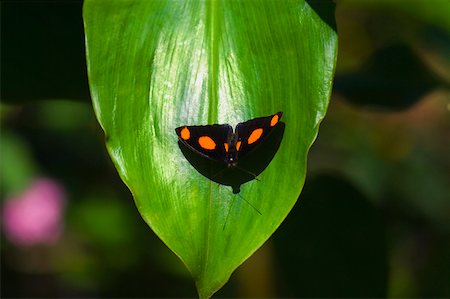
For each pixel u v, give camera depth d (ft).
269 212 3.20
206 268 3.17
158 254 6.48
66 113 7.14
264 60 3.29
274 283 5.06
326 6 3.28
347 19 5.32
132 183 3.20
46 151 7.48
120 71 3.26
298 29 3.28
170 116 3.26
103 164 7.05
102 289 6.64
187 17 3.31
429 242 6.16
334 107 6.10
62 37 3.95
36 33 3.96
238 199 3.22
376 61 4.42
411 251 6.09
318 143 6.36
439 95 6.23
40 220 6.81
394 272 5.27
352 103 4.27
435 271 4.65
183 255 3.17
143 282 6.56
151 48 3.29
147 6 3.31
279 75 3.27
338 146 6.32
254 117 3.26
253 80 3.28
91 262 6.68
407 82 4.32
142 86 3.26
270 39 3.30
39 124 7.24
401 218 6.28
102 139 6.51
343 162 6.31
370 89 4.27
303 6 3.29
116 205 6.80
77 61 3.96
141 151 3.23
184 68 3.29
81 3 3.96
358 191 4.09
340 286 4.12
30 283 7.07
